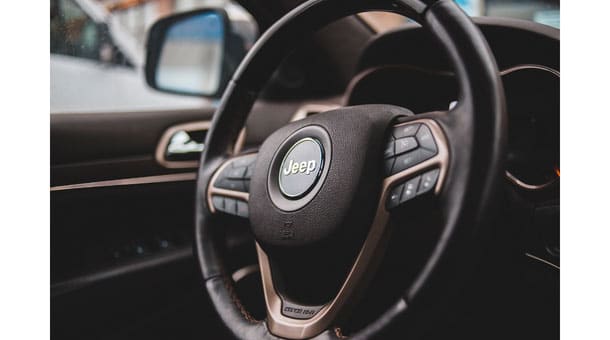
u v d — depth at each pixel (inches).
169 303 45.6
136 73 125.8
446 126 22.3
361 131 24.1
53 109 45.3
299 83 53.4
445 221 21.0
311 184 24.3
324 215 23.6
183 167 48.1
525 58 31.3
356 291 23.4
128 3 126.1
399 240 26.5
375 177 23.5
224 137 31.4
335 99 52.2
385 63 37.6
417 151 22.6
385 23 50.8
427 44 35.6
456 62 22.6
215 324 27.1
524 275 30.6
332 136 24.6
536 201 29.9
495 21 31.0
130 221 45.4
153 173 46.5
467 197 20.6
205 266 28.5
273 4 48.3
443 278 20.6
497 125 21.0
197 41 59.0
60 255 41.3
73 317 40.7
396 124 24.5
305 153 25.2
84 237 42.9
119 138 44.8
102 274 42.1
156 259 44.8
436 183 21.6
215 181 29.6
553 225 29.9
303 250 24.1
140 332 43.8
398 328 21.1
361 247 23.5
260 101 53.4
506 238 30.0
